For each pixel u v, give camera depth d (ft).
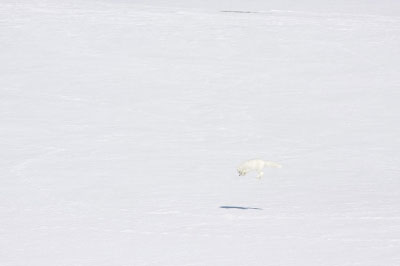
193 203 245.65
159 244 174.40
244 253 162.30
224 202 247.70
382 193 272.92
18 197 259.19
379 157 366.84
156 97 518.78
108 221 208.95
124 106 492.13
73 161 344.08
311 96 526.16
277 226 195.83
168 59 634.43
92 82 558.15
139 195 265.75
